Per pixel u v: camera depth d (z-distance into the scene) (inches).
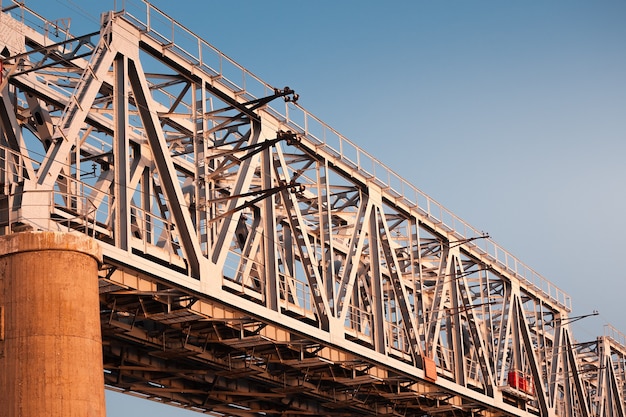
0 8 1777.8
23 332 1457.9
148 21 1776.6
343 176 2262.6
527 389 2874.0
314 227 2498.8
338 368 2314.2
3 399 1441.9
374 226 2317.9
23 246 1483.8
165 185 1765.5
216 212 1978.3
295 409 2459.4
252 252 1957.4
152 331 1911.9
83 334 1477.6
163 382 2156.7
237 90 1967.3
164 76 1881.2
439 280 2600.9
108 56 1690.5
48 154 1582.2
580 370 3447.3
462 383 2556.6
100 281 1652.3
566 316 3339.1
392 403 2603.3
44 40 1855.3
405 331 2372.0
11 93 1795.0
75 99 1633.9
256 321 1919.3
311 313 2105.1
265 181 2007.9
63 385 1444.4
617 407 3661.4
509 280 2938.0
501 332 2842.0
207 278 1791.3
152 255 1724.9
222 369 2085.4
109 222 1740.9
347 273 2208.4
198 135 1921.8
